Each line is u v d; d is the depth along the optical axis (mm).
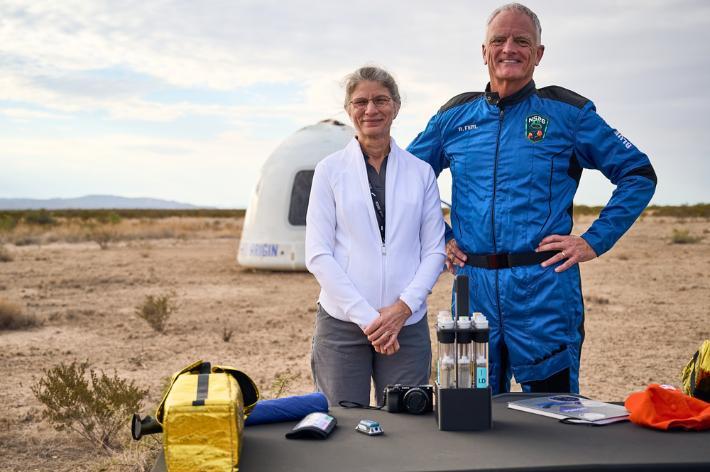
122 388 5574
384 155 3699
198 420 2275
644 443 2467
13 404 6488
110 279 16547
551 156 3773
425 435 2619
